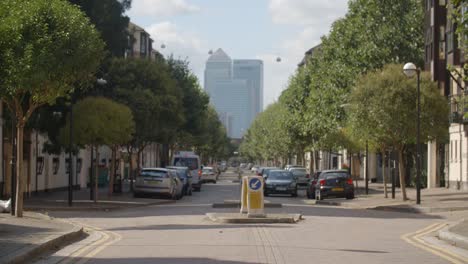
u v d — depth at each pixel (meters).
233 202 36.34
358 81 41.75
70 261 14.40
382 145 42.50
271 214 27.56
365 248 16.86
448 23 48.22
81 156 63.38
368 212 32.50
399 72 40.50
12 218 23.89
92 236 20.06
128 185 72.12
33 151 48.56
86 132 39.81
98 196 47.31
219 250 16.12
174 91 57.88
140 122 52.84
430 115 39.81
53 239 16.98
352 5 59.28
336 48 60.72
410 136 39.84
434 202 37.97
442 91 50.16
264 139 139.50
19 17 21.14
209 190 67.25
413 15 56.44
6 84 18.02
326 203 43.88
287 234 20.42
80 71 25.03
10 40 17.78
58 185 56.41
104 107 40.38
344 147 58.41
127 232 21.28
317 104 64.19
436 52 50.38
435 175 58.34
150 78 54.12
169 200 44.34
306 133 76.06
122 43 47.97
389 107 39.50
